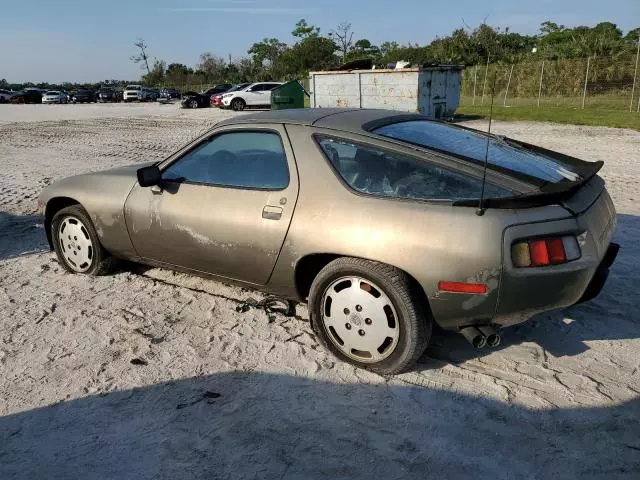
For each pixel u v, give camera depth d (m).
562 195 3.01
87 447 2.81
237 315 4.20
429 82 18.98
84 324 4.12
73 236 4.96
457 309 3.04
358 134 3.45
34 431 2.94
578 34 46.72
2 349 3.79
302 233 3.42
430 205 3.07
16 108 40.81
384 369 3.30
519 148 3.89
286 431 2.88
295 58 65.44
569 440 2.74
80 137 16.89
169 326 4.05
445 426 2.88
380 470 2.59
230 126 3.96
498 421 2.90
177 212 4.05
